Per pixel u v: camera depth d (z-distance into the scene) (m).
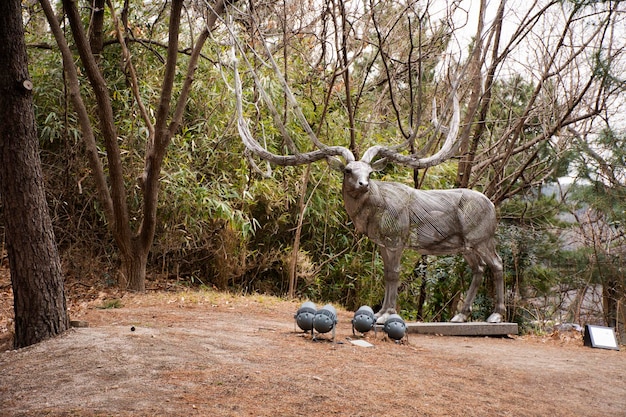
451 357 5.49
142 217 9.59
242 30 10.71
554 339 7.32
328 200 10.66
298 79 11.11
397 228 6.68
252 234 10.34
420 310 10.33
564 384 4.92
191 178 9.76
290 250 10.73
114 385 4.04
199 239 10.18
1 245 9.78
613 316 9.30
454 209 6.98
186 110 10.57
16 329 5.37
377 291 10.98
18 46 5.29
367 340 5.85
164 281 10.12
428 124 11.51
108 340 5.06
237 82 7.39
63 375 4.26
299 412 3.70
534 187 10.91
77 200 10.09
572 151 8.99
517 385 4.75
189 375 4.25
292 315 7.42
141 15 10.67
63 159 9.79
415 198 6.88
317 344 5.42
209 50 10.50
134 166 9.77
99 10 9.13
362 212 6.65
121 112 10.00
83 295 8.32
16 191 5.29
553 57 9.71
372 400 4.00
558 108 10.25
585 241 9.74
